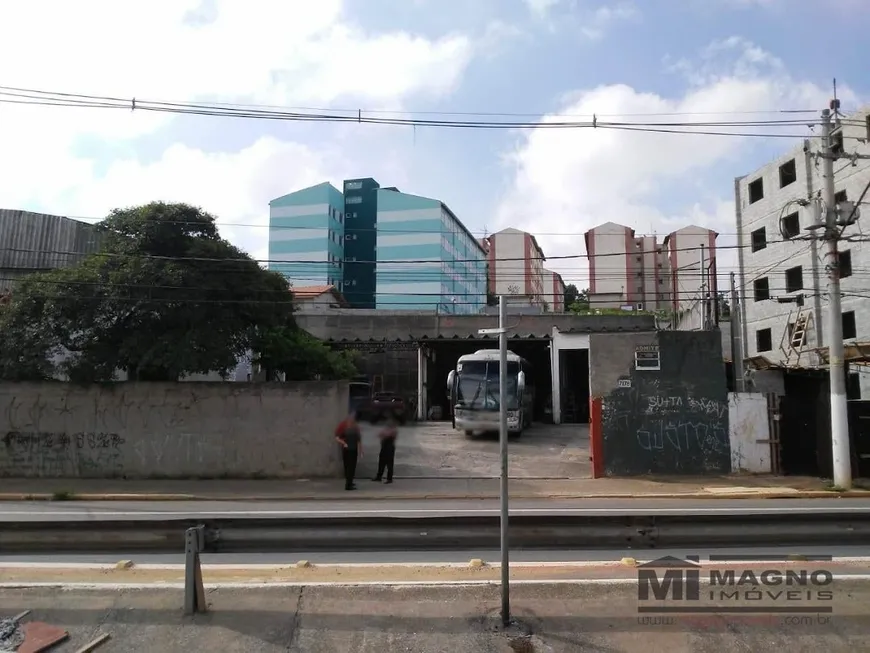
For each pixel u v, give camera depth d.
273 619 5.09
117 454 17.36
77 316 17.00
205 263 17.67
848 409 16.98
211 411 17.48
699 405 17.52
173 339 16.94
